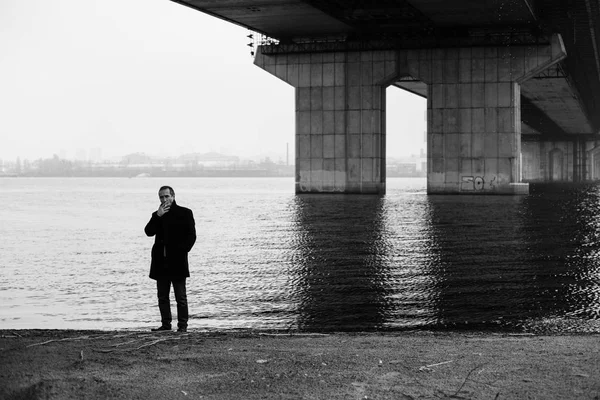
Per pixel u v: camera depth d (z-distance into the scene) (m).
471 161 81.94
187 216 14.32
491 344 11.36
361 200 76.62
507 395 8.07
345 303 19.98
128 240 42.22
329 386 8.50
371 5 72.62
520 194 82.31
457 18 77.00
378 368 9.34
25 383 8.82
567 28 85.62
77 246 38.50
